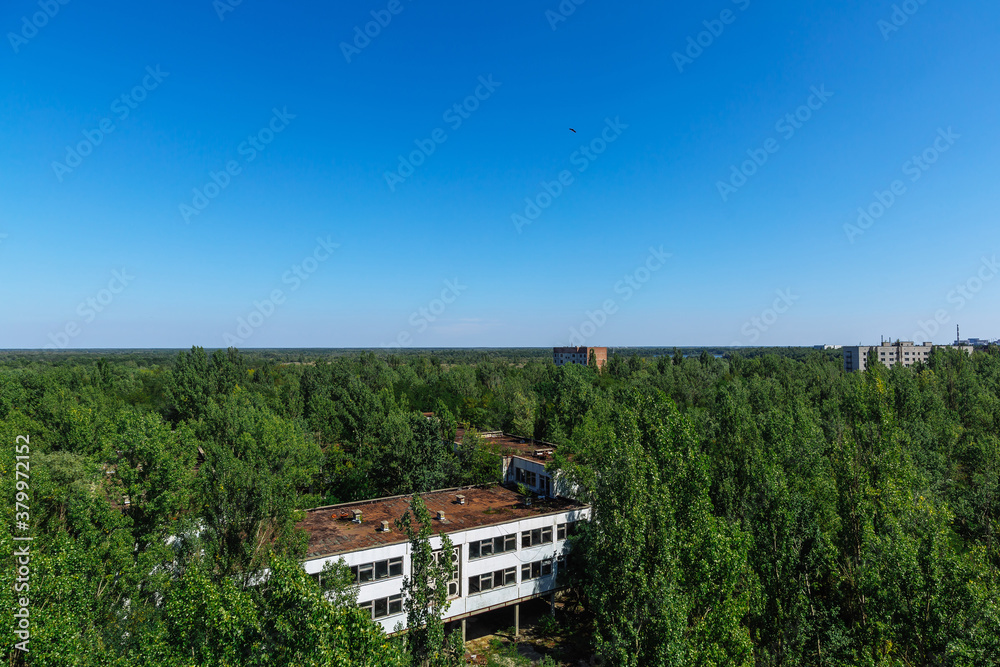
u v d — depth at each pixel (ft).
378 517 138.10
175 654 59.16
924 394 257.14
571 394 259.39
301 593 53.93
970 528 141.90
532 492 163.43
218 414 170.81
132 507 98.84
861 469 122.93
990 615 66.49
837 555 102.83
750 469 134.00
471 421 285.23
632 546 89.92
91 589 76.74
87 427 164.96
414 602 79.87
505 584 132.77
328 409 264.31
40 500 96.37
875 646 78.54
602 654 84.64
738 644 78.84
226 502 100.68
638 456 98.99
